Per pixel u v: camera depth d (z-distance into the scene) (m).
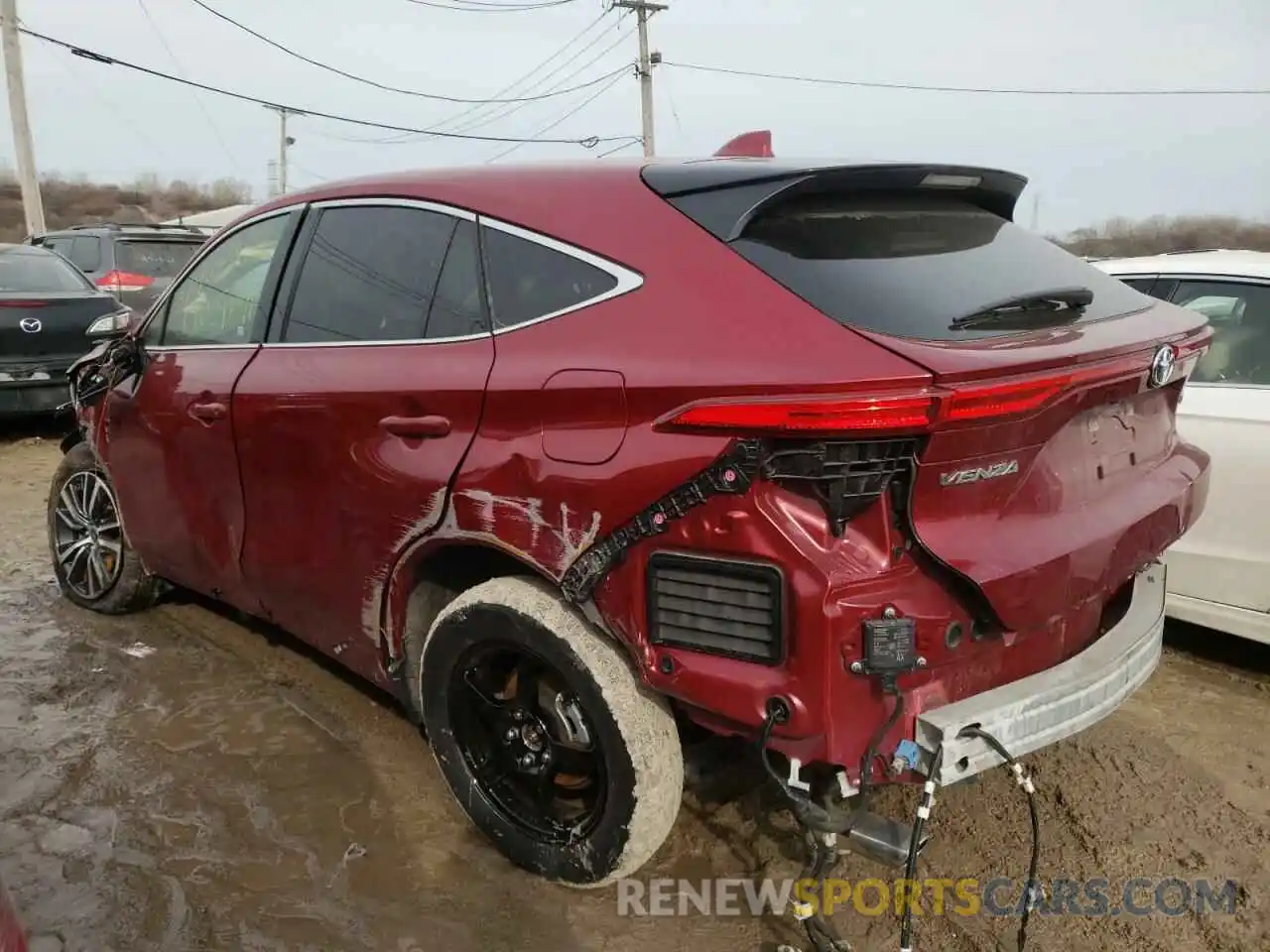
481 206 2.75
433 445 2.66
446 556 2.79
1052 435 2.27
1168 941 2.52
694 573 2.16
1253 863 2.81
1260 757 3.35
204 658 4.08
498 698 2.73
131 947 2.47
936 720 2.12
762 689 2.10
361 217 3.11
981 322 2.23
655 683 2.26
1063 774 3.23
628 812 2.40
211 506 3.55
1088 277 2.82
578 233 2.51
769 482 2.06
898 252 2.39
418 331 2.82
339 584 3.06
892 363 1.97
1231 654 4.16
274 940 2.50
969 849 2.88
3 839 2.88
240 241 3.59
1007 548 2.16
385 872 2.76
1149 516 2.55
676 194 2.47
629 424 2.23
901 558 2.10
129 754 3.35
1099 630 2.62
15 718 3.58
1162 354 2.54
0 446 8.18
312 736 3.47
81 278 8.92
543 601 2.46
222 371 3.41
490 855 2.84
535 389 2.39
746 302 2.19
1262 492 3.65
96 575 4.48
